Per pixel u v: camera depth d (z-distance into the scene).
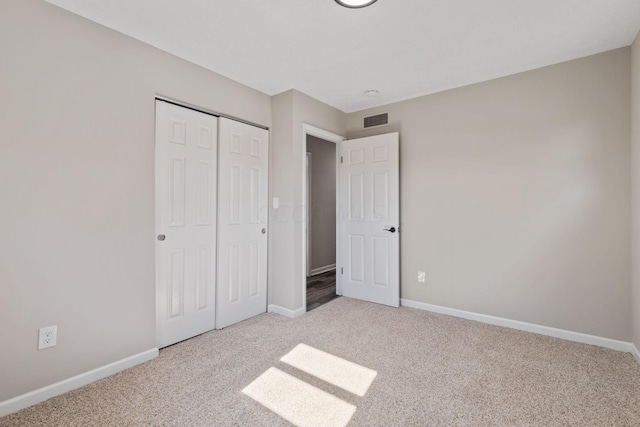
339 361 2.30
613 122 2.47
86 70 2.02
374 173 3.71
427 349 2.50
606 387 1.95
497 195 2.99
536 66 2.75
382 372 2.15
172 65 2.51
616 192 2.46
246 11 1.96
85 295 2.02
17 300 1.75
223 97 2.91
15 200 1.75
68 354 1.94
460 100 3.20
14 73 1.74
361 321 3.12
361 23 2.09
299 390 1.94
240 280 3.11
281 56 2.55
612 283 2.49
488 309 3.06
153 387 1.97
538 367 2.20
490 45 2.39
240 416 1.70
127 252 2.22
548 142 2.73
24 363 1.78
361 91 3.33
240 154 3.09
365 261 3.80
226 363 2.27
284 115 3.31
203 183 2.78
